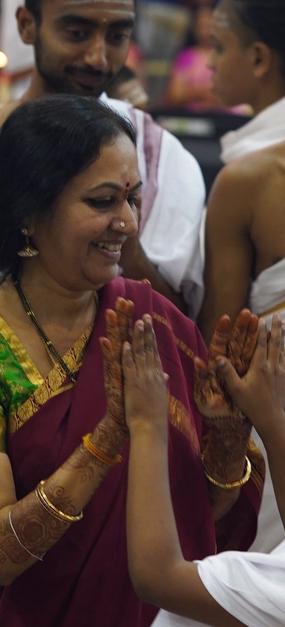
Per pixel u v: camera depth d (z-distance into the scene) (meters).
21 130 3.35
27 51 6.16
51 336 3.45
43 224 3.38
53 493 3.21
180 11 10.32
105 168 3.31
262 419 3.27
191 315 4.95
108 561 3.42
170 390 3.56
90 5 4.61
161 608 3.24
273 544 4.46
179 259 4.75
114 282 3.59
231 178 4.71
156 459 3.14
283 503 3.29
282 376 3.28
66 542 3.40
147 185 4.81
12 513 3.25
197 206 4.90
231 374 3.26
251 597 3.06
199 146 7.45
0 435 3.37
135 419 3.17
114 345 3.20
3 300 3.45
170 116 7.69
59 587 3.43
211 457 3.52
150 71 9.94
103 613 3.46
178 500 3.51
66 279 3.41
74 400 3.39
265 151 4.70
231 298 4.77
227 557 3.14
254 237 4.73
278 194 4.65
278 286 4.68
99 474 3.23
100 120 3.33
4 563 3.28
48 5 4.66
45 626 3.46
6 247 3.45
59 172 3.30
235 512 3.78
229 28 5.09
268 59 5.05
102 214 3.33
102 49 4.68
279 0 4.96
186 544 3.52
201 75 9.51
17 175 3.35
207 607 3.09
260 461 3.73
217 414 3.34
